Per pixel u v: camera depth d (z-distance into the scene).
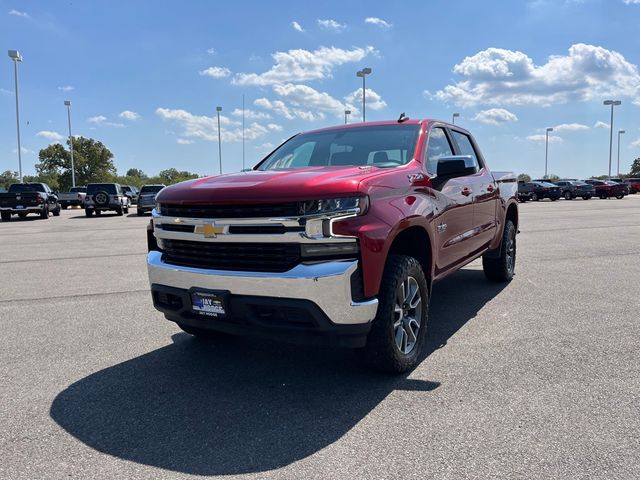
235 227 3.30
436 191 4.26
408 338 3.82
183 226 3.58
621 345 4.27
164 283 3.67
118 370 3.96
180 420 3.10
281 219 3.14
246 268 3.31
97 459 2.68
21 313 5.75
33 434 2.96
